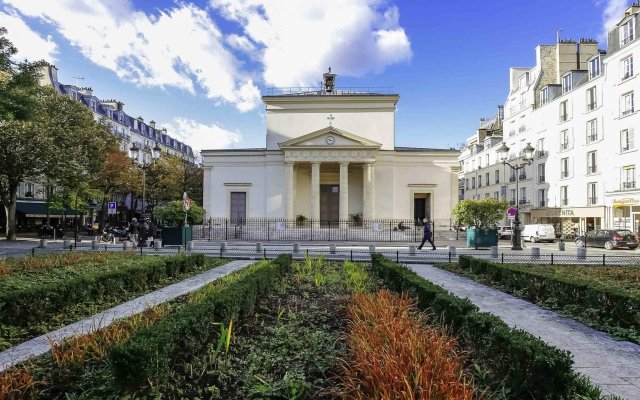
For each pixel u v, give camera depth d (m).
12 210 30.23
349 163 36.84
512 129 51.34
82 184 33.12
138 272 9.95
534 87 45.97
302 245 25.91
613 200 33.47
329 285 9.64
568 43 44.44
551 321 7.50
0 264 11.44
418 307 7.12
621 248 26.42
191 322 4.86
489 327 4.78
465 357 4.61
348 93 41.88
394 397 3.16
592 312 7.53
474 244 25.50
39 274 10.55
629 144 32.03
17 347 5.70
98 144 34.94
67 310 7.51
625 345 6.13
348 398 3.68
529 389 3.82
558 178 41.31
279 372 4.44
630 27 32.03
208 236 32.06
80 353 4.68
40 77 18.56
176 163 53.28
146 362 3.76
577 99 38.66
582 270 13.30
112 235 30.14
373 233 32.25
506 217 50.06
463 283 11.52
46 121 29.92
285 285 9.40
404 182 38.34
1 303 6.24
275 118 40.97
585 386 3.97
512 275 10.56
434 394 3.17
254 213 38.72
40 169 30.12
